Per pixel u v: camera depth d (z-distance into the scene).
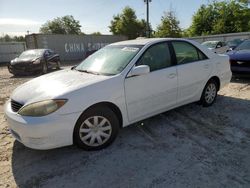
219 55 5.55
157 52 4.32
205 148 3.62
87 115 3.46
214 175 2.97
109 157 3.47
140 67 3.76
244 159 3.29
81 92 3.37
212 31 43.84
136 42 4.50
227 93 6.46
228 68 5.72
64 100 3.23
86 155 3.55
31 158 3.54
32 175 3.13
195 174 3.00
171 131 4.23
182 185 2.81
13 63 13.37
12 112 3.42
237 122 4.50
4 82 11.08
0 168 3.31
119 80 3.71
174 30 38.56
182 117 4.83
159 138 3.99
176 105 4.63
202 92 5.15
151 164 3.26
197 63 4.89
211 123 4.50
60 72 4.45
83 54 28.95
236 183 2.81
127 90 3.79
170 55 4.49
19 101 3.42
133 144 3.82
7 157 3.59
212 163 3.22
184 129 4.30
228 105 5.46
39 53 14.60
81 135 3.49
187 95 4.79
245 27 41.88
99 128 3.62
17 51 27.19
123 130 4.34
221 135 4.02
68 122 3.28
